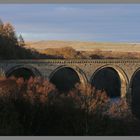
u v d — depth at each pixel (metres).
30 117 75.38
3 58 130.00
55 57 176.62
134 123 79.38
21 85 85.81
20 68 117.50
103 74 158.75
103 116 76.88
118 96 144.50
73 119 74.25
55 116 76.44
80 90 86.56
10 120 68.94
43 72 119.06
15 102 78.62
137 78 163.38
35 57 160.38
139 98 140.88
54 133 72.50
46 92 84.12
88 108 78.31
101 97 83.00
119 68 130.25
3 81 85.12
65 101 79.94
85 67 125.50
